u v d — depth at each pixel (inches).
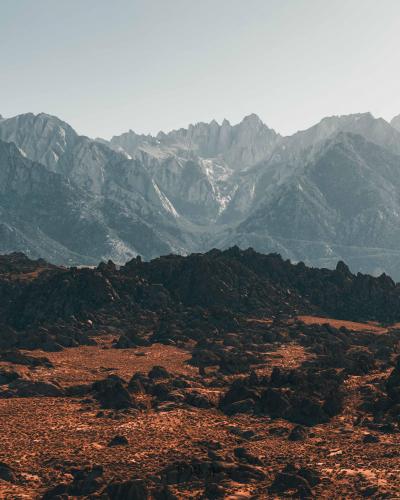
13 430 4281.5
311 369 6156.5
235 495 3070.9
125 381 5708.7
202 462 3403.1
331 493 3112.7
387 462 3550.7
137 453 3745.1
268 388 4995.1
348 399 4980.3
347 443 3971.5
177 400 5088.6
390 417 4448.8
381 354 7204.7
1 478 3348.9
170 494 3046.3
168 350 7618.1
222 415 4758.9
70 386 5674.2
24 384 5541.3
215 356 6934.1
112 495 3029.0
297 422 4503.0
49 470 3474.4
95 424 4453.7
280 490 3137.3
